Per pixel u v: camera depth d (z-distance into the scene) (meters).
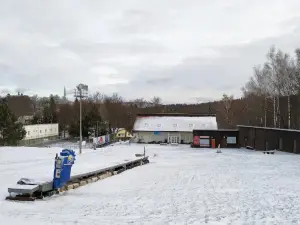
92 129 71.56
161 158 31.39
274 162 26.03
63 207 9.15
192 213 8.58
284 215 8.38
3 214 7.98
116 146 50.16
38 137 76.12
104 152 36.38
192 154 36.59
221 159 29.83
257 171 19.55
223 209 9.09
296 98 52.38
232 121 84.69
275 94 53.06
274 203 9.95
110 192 12.07
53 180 11.10
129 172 19.50
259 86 58.88
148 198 10.81
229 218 8.03
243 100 80.38
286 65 50.88
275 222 7.66
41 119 98.75
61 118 97.81
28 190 9.82
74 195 11.25
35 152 30.33
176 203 9.95
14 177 13.80
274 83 52.16
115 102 106.75
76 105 95.12
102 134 72.12
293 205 9.65
